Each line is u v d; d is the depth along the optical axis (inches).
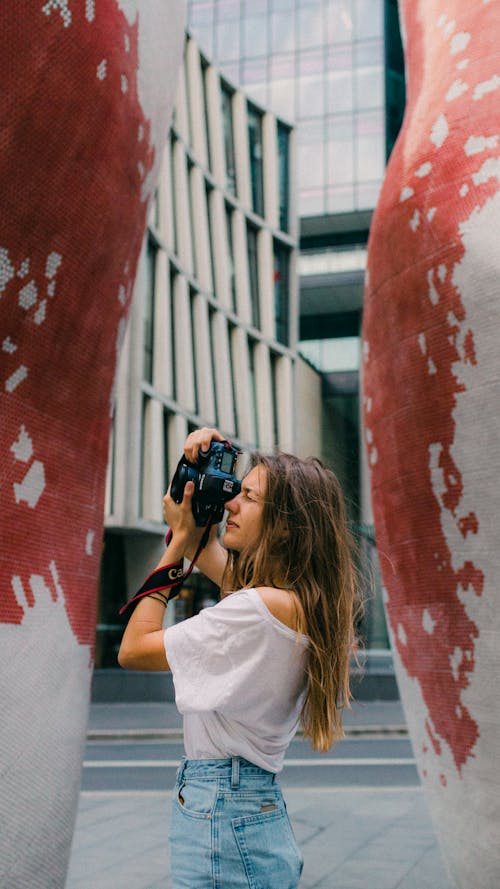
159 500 848.9
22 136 86.4
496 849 117.7
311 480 70.1
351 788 337.7
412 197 131.3
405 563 137.0
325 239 1748.3
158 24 112.4
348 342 1785.2
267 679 63.4
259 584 67.9
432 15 148.2
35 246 90.7
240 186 1210.0
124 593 869.8
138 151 108.0
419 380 129.8
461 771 123.8
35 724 93.0
